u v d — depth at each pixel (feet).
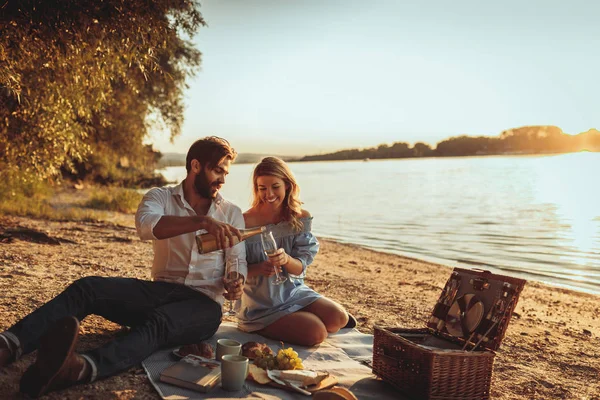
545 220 74.08
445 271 35.17
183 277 12.94
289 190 15.03
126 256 27.37
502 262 41.75
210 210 13.38
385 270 33.96
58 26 21.79
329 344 14.51
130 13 22.80
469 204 101.91
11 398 9.54
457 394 10.83
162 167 115.75
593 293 30.71
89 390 10.21
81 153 36.96
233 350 11.88
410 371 11.13
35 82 28.14
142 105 66.64
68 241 30.42
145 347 11.34
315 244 15.28
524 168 306.76
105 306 12.08
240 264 13.39
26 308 15.12
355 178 251.80
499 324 11.16
